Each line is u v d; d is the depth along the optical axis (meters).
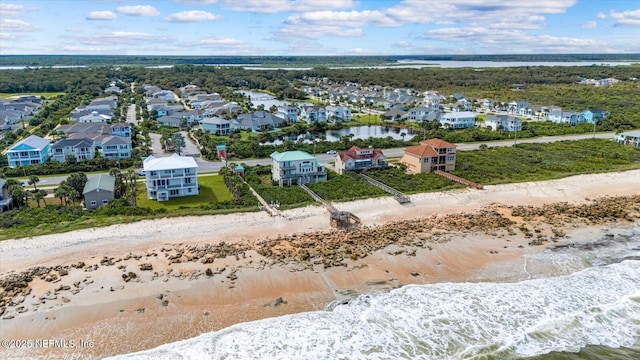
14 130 126.94
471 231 60.16
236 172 83.44
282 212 65.12
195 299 44.09
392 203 69.94
